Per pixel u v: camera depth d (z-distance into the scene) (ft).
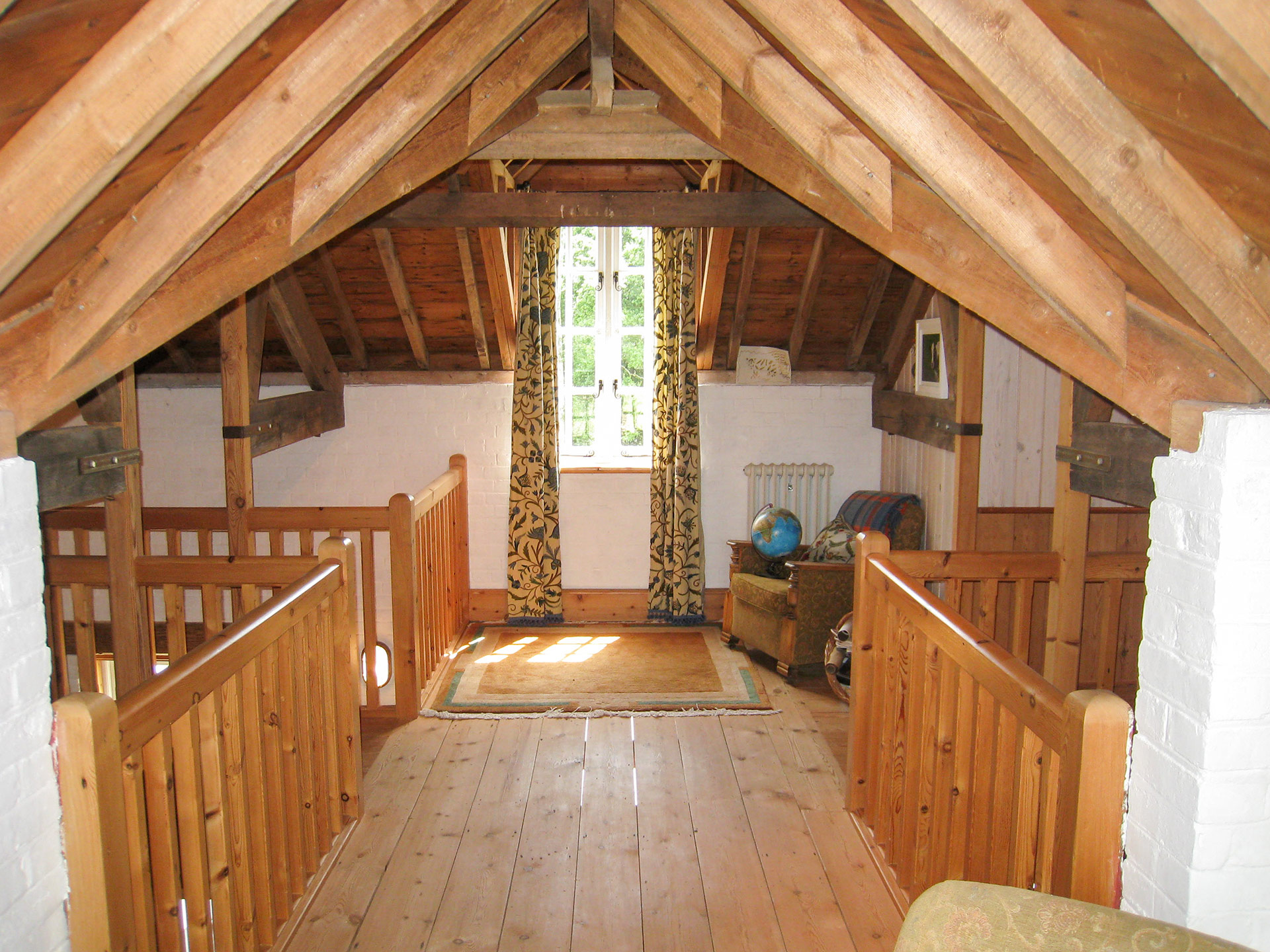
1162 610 6.84
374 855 10.67
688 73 9.39
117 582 11.98
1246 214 5.35
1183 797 6.54
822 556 17.37
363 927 9.34
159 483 19.99
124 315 6.46
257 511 15.03
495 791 12.24
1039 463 15.74
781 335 19.48
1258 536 6.16
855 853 10.77
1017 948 4.82
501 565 20.13
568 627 19.60
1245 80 4.26
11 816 5.81
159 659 19.40
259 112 6.27
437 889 10.00
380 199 8.37
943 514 16.89
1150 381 6.79
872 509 17.49
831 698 15.66
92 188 5.25
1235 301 5.64
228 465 14.97
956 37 5.23
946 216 7.43
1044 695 6.84
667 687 16.08
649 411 20.38
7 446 6.07
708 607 20.25
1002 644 15.97
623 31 9.56
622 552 20.21
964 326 14.99
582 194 14.60
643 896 9.89
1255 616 6.23
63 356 6.37
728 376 19.77
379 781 12.53
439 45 7.36
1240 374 6.47
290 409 17.08
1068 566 11.95
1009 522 15.67
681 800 12.01
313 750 10.25
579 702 15.29
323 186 7.29
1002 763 7.65
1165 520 6.81
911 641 9.67
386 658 20.42
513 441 19.30
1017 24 5.18
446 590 17.81
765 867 10.46
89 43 4.91
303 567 12.01
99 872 6.18
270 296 16.35
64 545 19.76
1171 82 4.83
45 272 6.03
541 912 9.60
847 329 19.16
